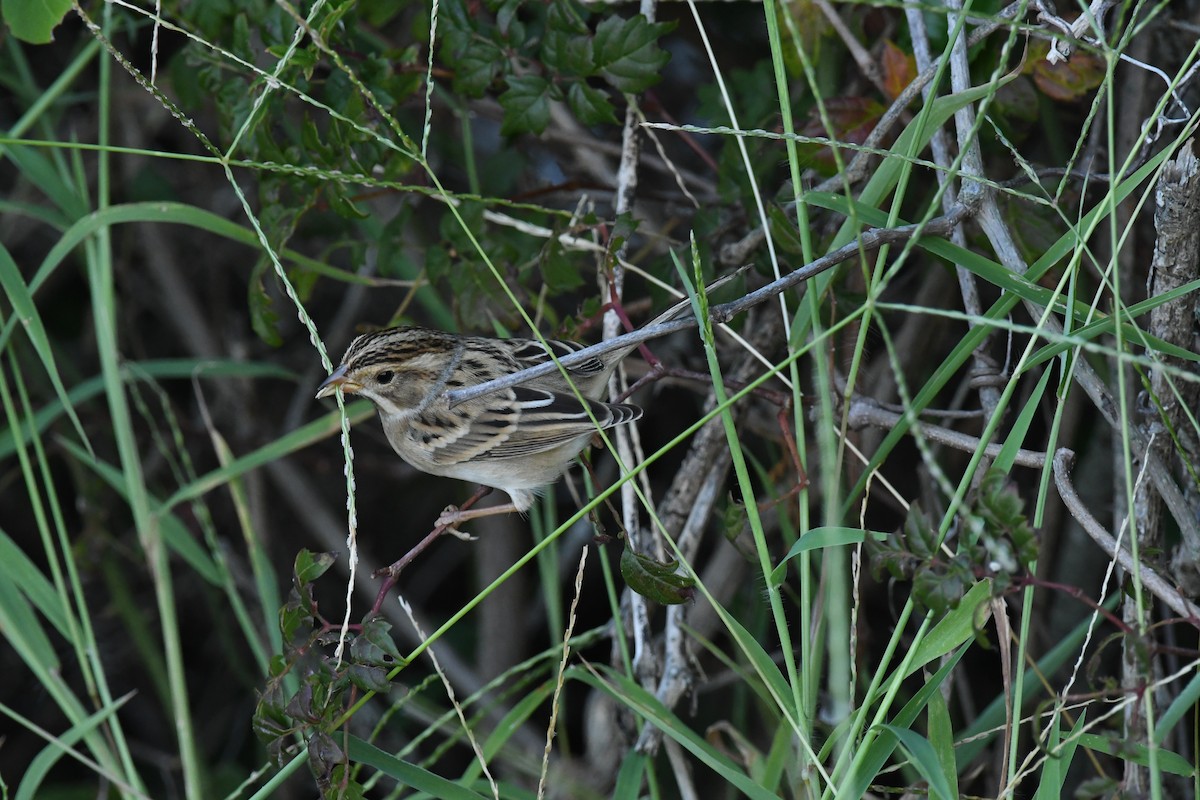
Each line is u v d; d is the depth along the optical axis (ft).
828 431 20.34
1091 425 36.35
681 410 46.57
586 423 28.25
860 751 20.77
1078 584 36.47
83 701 47.24
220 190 47.60
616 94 33.73
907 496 42.45
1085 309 22.98
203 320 47.39
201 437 47.34
